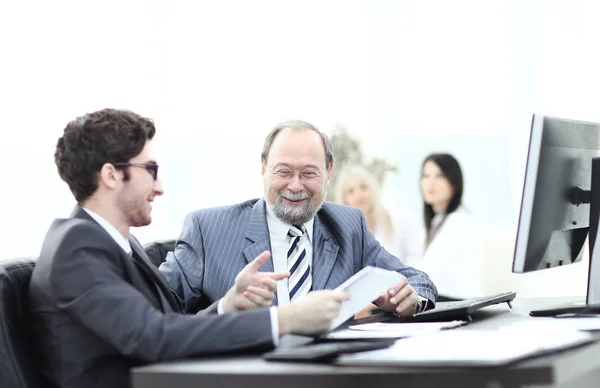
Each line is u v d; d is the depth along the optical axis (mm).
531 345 1226
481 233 3775
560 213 1870
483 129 4793
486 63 4777
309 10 4684
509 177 4750
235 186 4543
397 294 1840
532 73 4711
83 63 4125
